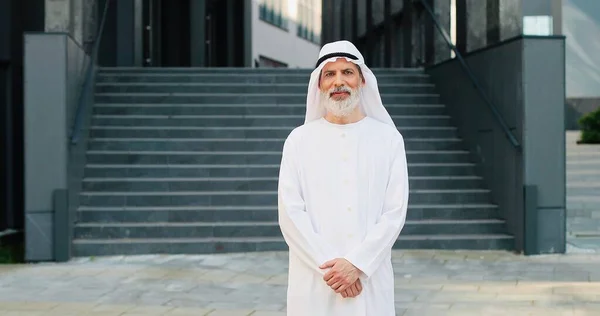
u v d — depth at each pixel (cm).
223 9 2412
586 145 2017
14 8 1269
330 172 309
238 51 2486
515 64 986
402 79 1402
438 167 1140
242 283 791
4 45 1251
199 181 1088
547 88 962
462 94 1212
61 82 943
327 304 301
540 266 881
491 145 1080
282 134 1205
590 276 817
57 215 933
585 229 1140
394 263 904
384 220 301
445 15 1541
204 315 650
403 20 1831
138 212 1030
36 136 938
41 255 933
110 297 728
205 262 914
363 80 325
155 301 708
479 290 747
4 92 1263
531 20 2612
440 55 1537
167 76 1362
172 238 1001
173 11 2095
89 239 991
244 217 1034
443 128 1232
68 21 1046
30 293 748
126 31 1688
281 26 4200
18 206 1284
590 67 2709
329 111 313
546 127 962
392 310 312
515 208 994
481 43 1298
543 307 669
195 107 1262
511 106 1003
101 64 1677
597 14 2689
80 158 1070
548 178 962
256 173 1117
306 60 4684
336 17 2636
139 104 1268
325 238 303
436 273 841
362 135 315
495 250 995
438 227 1023
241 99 1302
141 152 1146
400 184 310
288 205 305
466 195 1081
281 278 816
